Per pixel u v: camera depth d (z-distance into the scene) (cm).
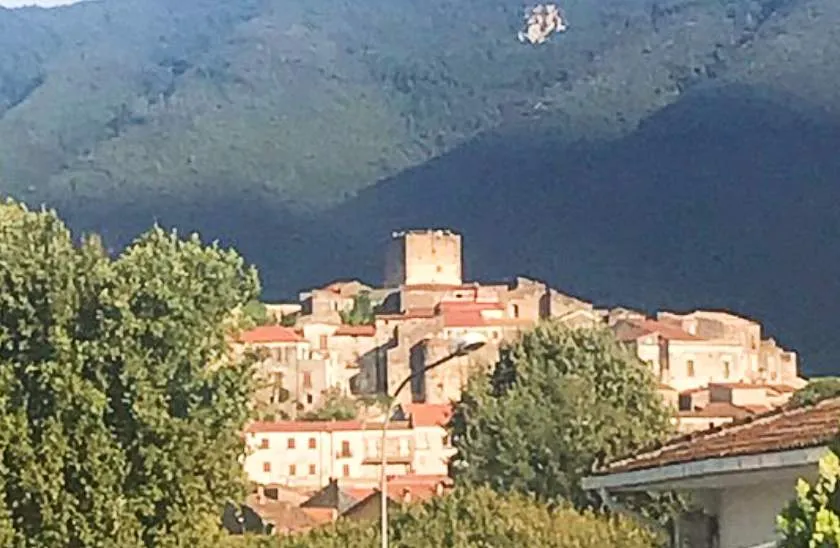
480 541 4219
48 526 3747
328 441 15312
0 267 3878
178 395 3919
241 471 4044
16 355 3841
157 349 3903
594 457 7556
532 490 7562
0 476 3728
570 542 4162
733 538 2303
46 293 3859
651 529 3762
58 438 3759
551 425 7681
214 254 4028
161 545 3872
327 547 4269
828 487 1303
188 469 3872
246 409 4062
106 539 3784
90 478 3769
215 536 4084
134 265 3931
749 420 2453
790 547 1297
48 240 3947
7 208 4066
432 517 4328
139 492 3841
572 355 8288
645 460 2414
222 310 4019
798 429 2042
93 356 3838
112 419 3841
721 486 2292
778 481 2144
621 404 8138
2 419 3741
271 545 4312
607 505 2938
